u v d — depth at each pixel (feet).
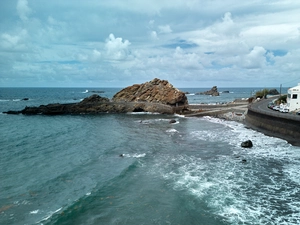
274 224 46.91
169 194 59.16
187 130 148.36
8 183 65.92
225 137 125.49
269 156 89.61
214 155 92.17
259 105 204.44
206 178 69.05
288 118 117.19
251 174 71.82
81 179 69.15
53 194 59.57
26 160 86.53
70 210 51.26
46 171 75.41
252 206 53.57
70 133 139.13
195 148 103.04
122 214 50.26
